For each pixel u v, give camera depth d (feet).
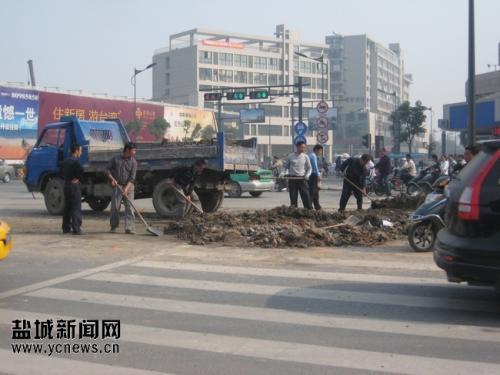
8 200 71.61
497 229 18.58
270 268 27.78
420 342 17.10
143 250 32.71
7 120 176.65
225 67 384.06
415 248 31.99
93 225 44.52
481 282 18.98
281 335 17.83
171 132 254.47
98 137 52.65
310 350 16.44
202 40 391.65
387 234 36.70
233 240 35.04
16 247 33.71
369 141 108.47
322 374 14.64
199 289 23.73
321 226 39.14
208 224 38.60
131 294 23.00
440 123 105.29
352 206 63.77
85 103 206.28
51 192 52.19
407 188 77.97
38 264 28.91
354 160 48.11
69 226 39.37
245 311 20.52
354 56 463.83
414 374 14.58
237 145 51.31
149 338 17.63
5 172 133.59
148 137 238.48
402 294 22.80
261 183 78.07
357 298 22.21
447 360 15.57
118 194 39.19
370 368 15.03
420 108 200.64
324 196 83.05
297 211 42.60
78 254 31.55
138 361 15.74
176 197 47.37
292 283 24.72
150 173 49.08
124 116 225.15
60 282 25.04
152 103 242.58
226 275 26.30
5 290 23.63
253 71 391.86
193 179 46.91
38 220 47.78
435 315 19.93
